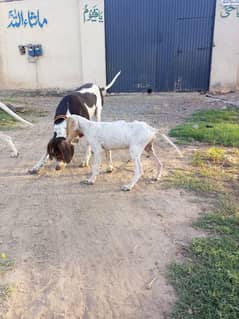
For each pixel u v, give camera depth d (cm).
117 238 327
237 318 230
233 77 1262
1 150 595
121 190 430
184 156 557
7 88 1361
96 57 1272
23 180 464
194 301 246
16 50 1331
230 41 1227
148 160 537
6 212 377
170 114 909
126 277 274
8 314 238
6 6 1295
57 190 432
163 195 416
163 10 1222
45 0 1263
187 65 1268
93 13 1230
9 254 302
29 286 264
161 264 288
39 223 353
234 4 1187
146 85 1300
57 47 1305
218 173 482
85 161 509
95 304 247
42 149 597
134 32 1248
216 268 277
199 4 1202
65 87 1341
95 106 568
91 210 380
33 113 944
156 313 238
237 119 822
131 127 423
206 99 1148
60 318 235
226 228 336
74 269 283
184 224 350
